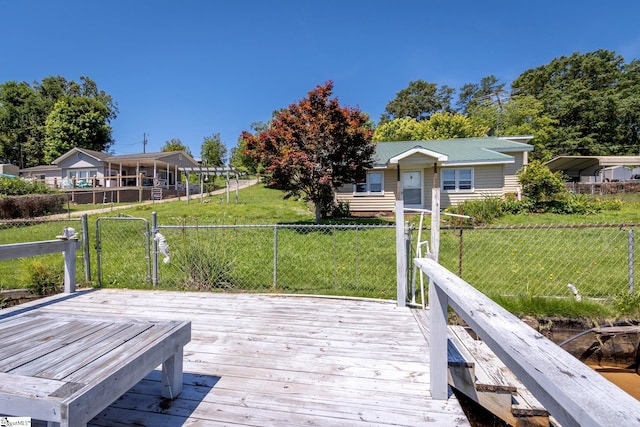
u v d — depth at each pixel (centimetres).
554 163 1820
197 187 2358
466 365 211
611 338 327
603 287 413
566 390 59
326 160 877
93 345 155
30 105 3234
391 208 1238
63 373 127
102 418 163
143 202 1742
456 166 1184
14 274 497
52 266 496
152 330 177
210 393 186
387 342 256
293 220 1030
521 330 91
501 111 2880
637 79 2795
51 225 909
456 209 1019
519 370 80
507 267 512
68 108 2953
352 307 344
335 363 222
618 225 360
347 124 862
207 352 239
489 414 226
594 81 2902
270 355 234
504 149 1316
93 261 570
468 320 119
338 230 816
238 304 355
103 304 354
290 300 370
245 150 920
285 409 172
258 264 535
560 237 696
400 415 167
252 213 1178
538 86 3144
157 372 213
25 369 130
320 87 854
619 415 50
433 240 336
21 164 3241
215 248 461
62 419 108
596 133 2686
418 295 397
